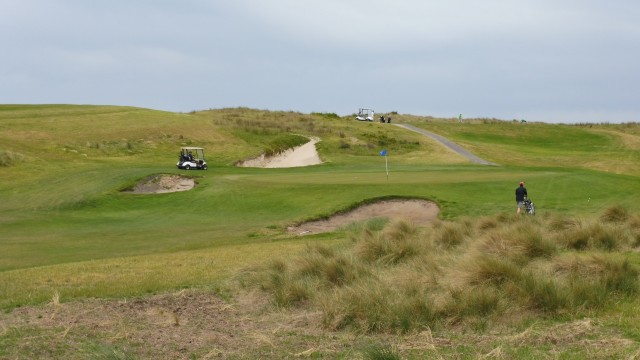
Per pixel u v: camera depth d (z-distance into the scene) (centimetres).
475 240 1097
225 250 1489
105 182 3591
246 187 3247
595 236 1134
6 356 616
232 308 821
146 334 700
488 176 3259
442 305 718
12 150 4534
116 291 922
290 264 995
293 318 763
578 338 610
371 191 2747
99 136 5541
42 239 2034
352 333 690
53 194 3309
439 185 2864
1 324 742
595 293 728
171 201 3119
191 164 4484
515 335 626
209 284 970
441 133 7700
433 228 1423
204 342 670
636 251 1085
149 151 5284
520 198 2122
